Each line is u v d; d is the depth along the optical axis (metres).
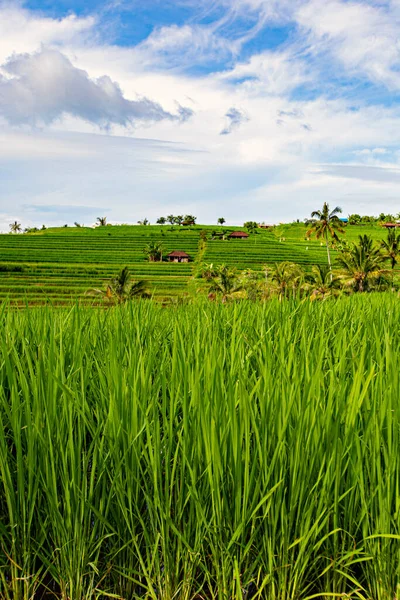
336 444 2.45
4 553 2.80
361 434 2.83
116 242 151.25
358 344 4.15
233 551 2.51
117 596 2.59
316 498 2.55
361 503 2.62
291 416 2.80
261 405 2.71
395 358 2.95
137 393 2.89
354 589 2.57
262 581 2.70
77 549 2.61
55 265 89.81
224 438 2.61
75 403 2.58
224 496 2.53
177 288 67.69
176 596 2.63
